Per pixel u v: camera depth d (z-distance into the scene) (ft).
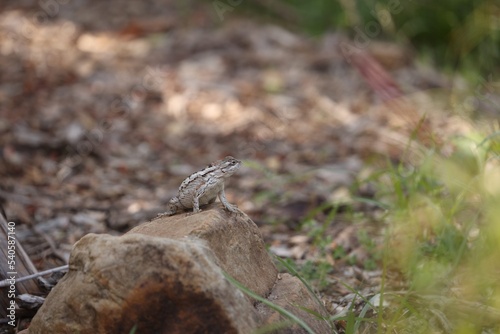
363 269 29.73
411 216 30.04
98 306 18.94
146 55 61.62
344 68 58.18
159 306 18.71
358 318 22.36
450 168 31.07
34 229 34.63
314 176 41.50
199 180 23.16
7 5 72.74
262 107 52.54
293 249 31.81
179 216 22.80
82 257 19.48
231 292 18.80
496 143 31.27
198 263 18.72
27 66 58.29
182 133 49.19
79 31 66.69
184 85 55.42
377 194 36.27
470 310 23.76
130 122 50.21
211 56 60.90
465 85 51.96
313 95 54.34
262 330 18.90
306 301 22.04
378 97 53.21
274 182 40.70
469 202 31.09
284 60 60.18
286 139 48.16
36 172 42.27
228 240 21.38
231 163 23.32
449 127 44.14
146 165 44.55
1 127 47.14
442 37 59.88
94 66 59.11
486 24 55.01
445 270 26.96
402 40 60.34
